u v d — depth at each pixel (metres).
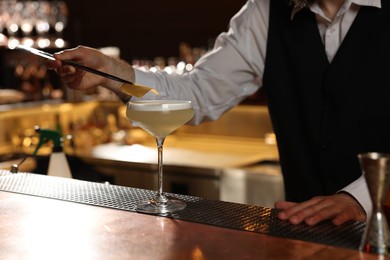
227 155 4.12
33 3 5.10
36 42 5.41
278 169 3.79
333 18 1.82
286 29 1.91
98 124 4.79
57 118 4.39
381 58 1.76
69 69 1.69
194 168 3.78
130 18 6.14
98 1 6.29
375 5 1.74
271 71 1.97
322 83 1.86
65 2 6.41
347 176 1.87
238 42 2.01
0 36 5.31
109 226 1.23
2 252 1.09
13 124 4.26
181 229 1.20
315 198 1.33
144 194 1.49
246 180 3.62
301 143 1.97
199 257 1.04
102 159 4.03
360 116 1.81
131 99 1.90
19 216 1.31
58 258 1.06
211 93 2.05
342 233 1.16
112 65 1.80
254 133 4.42
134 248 1.09
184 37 5.87
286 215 1.26
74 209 1.36
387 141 1.80
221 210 1.34
